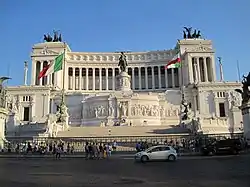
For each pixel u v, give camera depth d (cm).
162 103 7531
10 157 3042
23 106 8438
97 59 11212
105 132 4944
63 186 1192
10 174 1605
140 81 10906
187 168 1828
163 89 10600
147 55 11231
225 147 2930
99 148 3136
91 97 7444
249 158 2336
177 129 5044
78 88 10931
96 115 7131
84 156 3098
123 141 3959
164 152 2505
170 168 1862
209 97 8512
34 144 3766
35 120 7775
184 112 5884
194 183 1224
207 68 10644
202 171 1636
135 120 6925
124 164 2231
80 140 4059
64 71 10431
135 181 1315
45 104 8444
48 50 10569
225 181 1252
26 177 1477
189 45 10769
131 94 7138
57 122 5462
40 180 1368
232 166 1828
